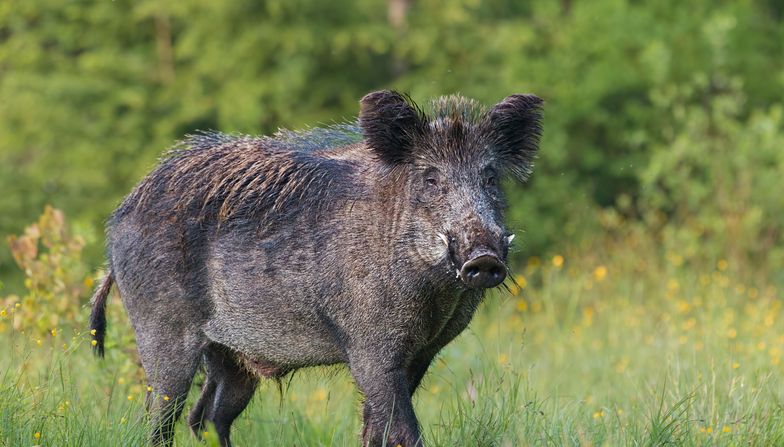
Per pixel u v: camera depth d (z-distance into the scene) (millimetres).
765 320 43969
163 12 72500
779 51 78375
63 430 23797
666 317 45719
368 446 24812
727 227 59094
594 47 73562
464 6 78312
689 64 72625
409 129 24719
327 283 25219
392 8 77438
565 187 69812
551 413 26984
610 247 60656
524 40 74312
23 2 74438
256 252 26219
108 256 28984
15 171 72875
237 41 72375
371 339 24734
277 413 30656
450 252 23516
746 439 24047
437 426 26703
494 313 53281
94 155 70938
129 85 74312
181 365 27297
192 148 28297
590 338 46906
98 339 28969
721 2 77625
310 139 28703
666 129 69500
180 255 27016
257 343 26688
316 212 25719
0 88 73375
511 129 25797
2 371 28750
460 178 24125
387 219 24719
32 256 33281
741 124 70812
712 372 27953
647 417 25797
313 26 72625
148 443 25281
